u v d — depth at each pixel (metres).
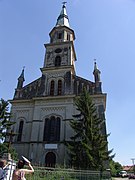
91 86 33.91
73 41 42.50
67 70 36.09
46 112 32.28
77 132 27.25
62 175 16.56
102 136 25.75
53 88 35.00
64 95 32.47
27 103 34.38
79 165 23.97
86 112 27.20
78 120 27.84
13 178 7.02
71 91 33.44
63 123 30.66
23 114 33.47
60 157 27.98
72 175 17.69
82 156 24.55
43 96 33.22
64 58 38.03
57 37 42.16
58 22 46.12
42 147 29.38
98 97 31.83
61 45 39.91
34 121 31.75
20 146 30.38
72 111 31.16
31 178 13.32
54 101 32.81
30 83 37.28
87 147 23.38
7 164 7.57
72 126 27.11
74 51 42.06
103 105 30.97
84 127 26.56
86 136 25.05
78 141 26.33
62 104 32.19
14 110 34.09
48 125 31.30
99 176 20.86
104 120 29.33
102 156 23.83
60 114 31.53
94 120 27.08
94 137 24.81
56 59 38.66
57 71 36.53
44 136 30.48
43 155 28.77
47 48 40.41
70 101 32.09
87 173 19.47
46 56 39.31
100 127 28.19
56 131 30.45
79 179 18.16
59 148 28.73
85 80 35.16
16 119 33.19
